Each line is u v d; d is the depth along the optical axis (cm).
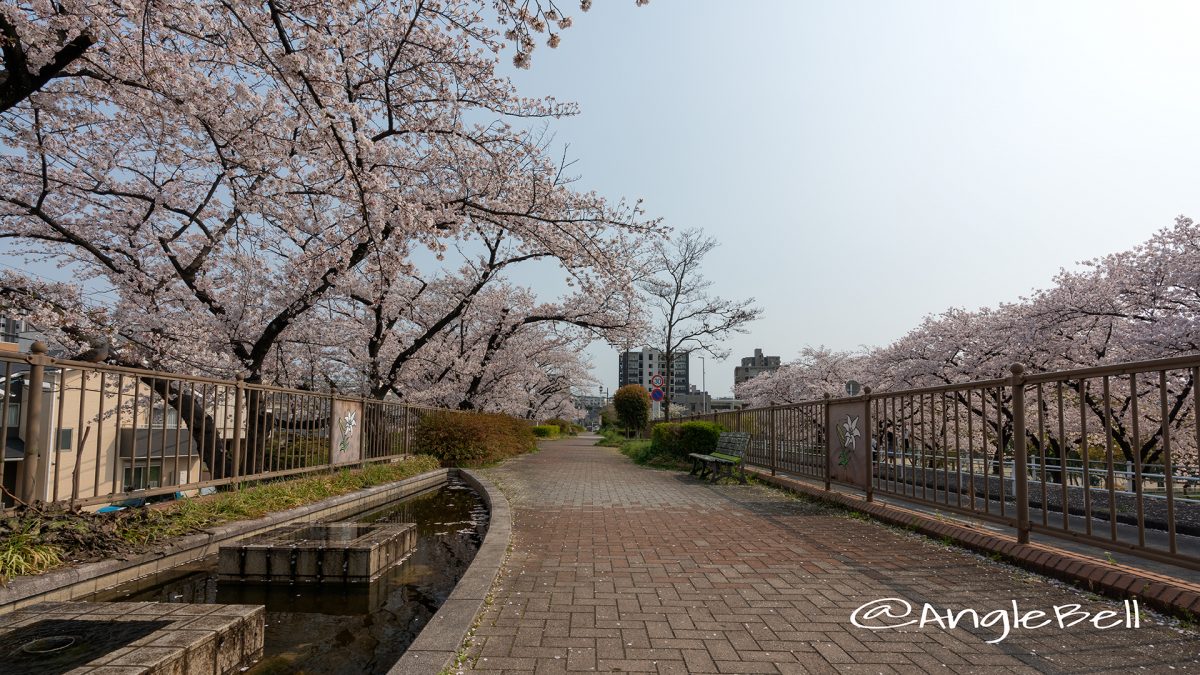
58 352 1080
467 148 1064
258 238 1135
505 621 343
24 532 384
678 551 529
